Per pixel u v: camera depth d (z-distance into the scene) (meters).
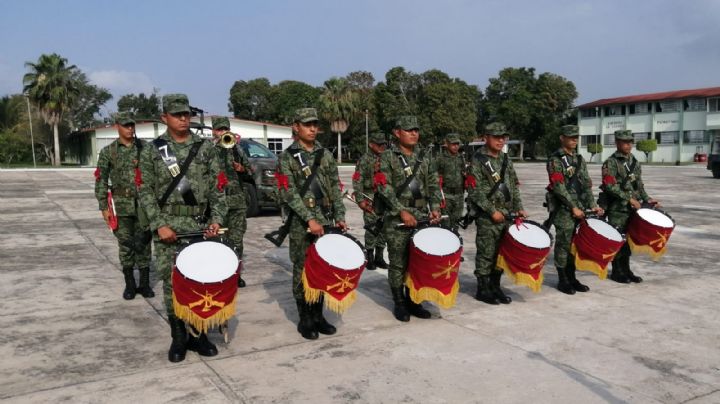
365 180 6.77
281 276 6.89
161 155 4.18
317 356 4.29
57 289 6.28
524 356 4.30
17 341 4.62
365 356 4.29
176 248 4.20
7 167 46.59
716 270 7.26
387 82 56.84
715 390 3.74
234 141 6.31
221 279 3.86
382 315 5.32
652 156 53.41
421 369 4.05
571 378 3.91
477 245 5.80
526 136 66.81
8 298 5.91
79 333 4.83
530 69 66.81
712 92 50.16
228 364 4.13
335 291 4.39
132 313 5.41
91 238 9.71
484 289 5.81
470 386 3.77
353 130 56.72
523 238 5.45
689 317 5.29
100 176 5.84
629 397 3.62
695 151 50.94
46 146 57.06
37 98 48.50
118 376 3.92
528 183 23.45
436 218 5.30
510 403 3.53
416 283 4.98
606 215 6.75
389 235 5.18
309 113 4.68
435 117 53.75
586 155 58.69
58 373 3.98
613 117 56.22
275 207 12.91
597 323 5.09
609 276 6.91
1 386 3.76
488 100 69.44
